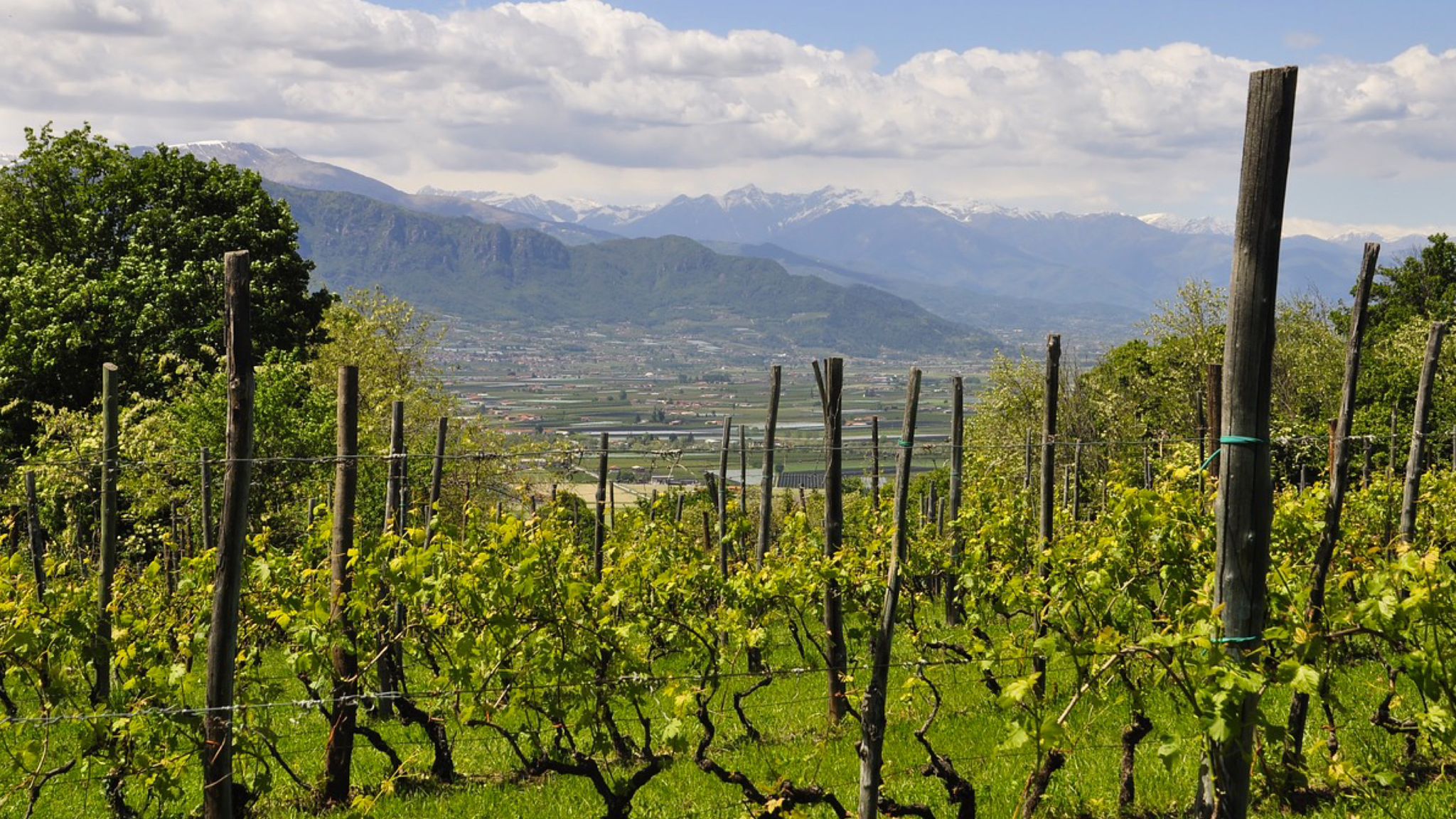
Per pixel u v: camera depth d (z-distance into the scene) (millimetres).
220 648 8383
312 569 11266
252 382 8258
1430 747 10844
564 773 10578
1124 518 9805
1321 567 9367
